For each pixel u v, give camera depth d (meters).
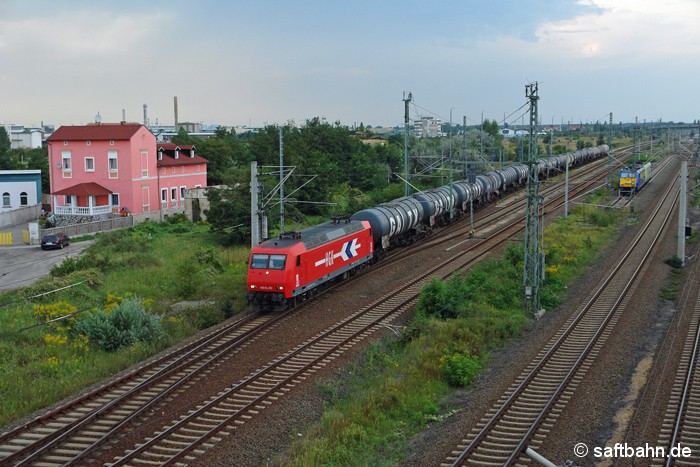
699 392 18.41
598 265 38.31
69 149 62.25
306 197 62.34
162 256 43.78
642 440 15.70
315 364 21.72
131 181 60.81
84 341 24.08
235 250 45.47
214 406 18.33
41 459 15.26
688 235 37.75
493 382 20.47
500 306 29.55
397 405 19.03
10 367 21.48
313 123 90.25
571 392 19.02
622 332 24.94
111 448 15.88
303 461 15.20
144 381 20.02
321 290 32.25
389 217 39.84
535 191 28.97
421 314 27.38
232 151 87.88
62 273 37.56
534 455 9.84
